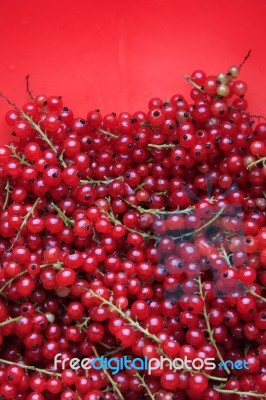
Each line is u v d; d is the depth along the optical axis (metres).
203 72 0.32
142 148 0.30
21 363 0.27
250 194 0.30
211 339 0.26
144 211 0.29
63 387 0.26
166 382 0.25
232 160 0.29
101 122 0.31
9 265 0.27
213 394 0.26
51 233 0.29
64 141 0.30
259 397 0.26
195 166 0.31
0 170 0.29
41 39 0.35
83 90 0.35
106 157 0.30
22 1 0.35
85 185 0.29
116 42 0.35
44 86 0.35
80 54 0.35
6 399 0.26
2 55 0.35
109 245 0.28
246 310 0.27
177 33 0.35
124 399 0.27
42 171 0.29
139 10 0.35
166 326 0.27
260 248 0.27
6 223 0.28
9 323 0.26
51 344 0.27
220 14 0.35
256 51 0.35
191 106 0.31
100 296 0.26
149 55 0.35
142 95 0.35
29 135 0.31
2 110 0.34
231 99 0.34
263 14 0.35
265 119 0.31
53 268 0.27
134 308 0.26
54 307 0.28
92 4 0.35
